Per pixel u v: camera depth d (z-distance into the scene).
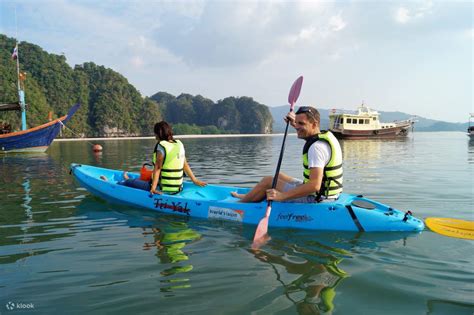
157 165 4.92
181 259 3.00
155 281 2.56
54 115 87.69
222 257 3.04
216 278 2.60
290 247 3.28
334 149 3.59
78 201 5.60
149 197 4.95
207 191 5.36
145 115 118.19
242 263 2.89
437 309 2.12
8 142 19.47
